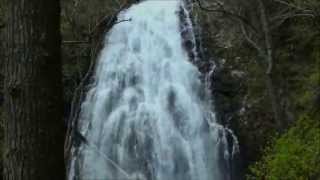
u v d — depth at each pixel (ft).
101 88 45.60
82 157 43.29
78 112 43.34
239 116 41.11
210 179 41.52
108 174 43.68
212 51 45.01
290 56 40.24
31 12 9.93
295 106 37.17
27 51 9.86
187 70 45.85
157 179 43.19
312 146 31.86
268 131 39.27
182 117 44.39
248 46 42.93
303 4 35.65
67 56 43.39
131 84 47.55
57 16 10.36
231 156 40.86
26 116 9.80
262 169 35.91
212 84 43.70
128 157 44.34
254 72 41.65
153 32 49.42
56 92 10.14
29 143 9.80
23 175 9.75
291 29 41.01
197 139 42.98
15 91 9.81
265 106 39.88
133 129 45.14
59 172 10.07
